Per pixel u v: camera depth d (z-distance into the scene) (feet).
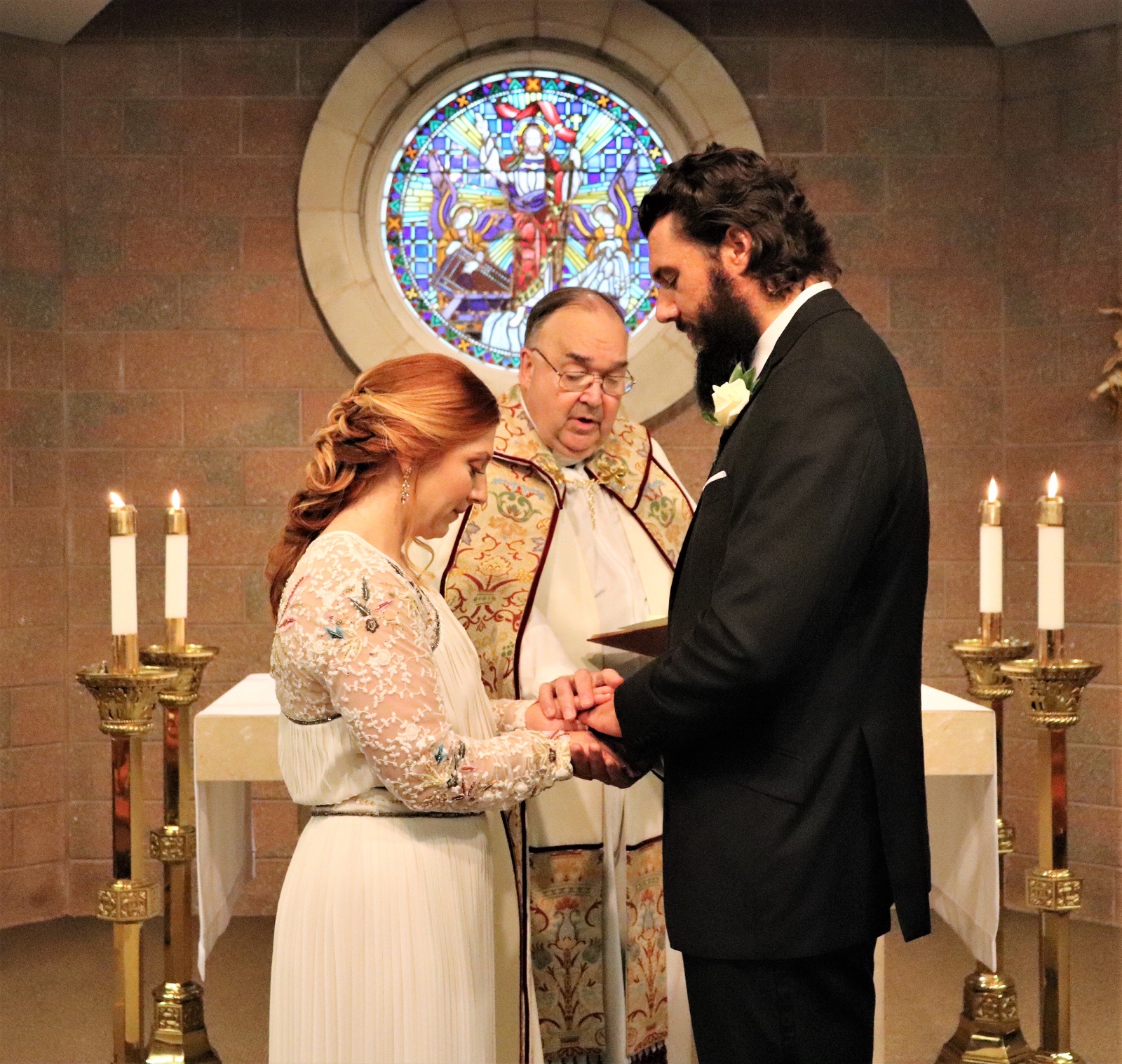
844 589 5.49
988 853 8.96
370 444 6.17
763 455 5.70
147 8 14.97
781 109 15.29
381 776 5.85
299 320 15.10
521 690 8.48
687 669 5.56
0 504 14.39
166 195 14.99
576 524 9.06
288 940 6.23
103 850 14.93
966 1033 10.14
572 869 8.60
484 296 15.52
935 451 15.28
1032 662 9.64
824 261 6.31
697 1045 5.95
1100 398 14.51
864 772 5.74
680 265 6.28
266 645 15.07
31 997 12.12
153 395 14.99
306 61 15.10
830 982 5.76
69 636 14.87
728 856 5.73
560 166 15.49
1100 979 12.42
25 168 14.61
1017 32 14.79
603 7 15.03
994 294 15.26
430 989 6.10
